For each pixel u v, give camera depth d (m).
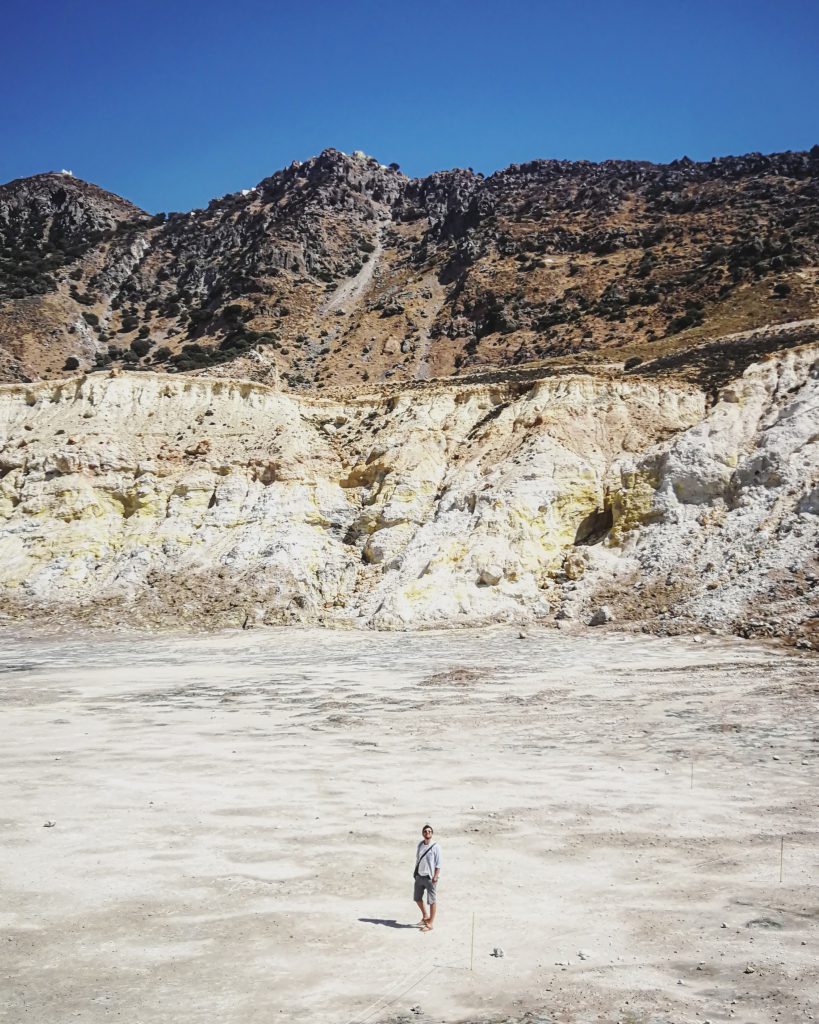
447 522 48.81
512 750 21.25
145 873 13.31
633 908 12.03
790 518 40.81
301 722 24.70
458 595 43.59
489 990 9.74
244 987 9.81
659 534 44.06
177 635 42.97
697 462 45.56
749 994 9.56
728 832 15.09
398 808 16.59
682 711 24.97
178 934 11.22
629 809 16.41
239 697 28.45
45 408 61.16
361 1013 9.22
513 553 45.19
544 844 14.59
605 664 32.09
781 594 36.41
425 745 21.86
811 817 15.78
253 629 43.56
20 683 31.30
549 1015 9.13
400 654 36.12
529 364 77.94
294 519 51.84
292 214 153.12
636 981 9.93
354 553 50.56
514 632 39.28
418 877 11.50
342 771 19.33
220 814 16.20
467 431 56.78
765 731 22.42
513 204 140.12
